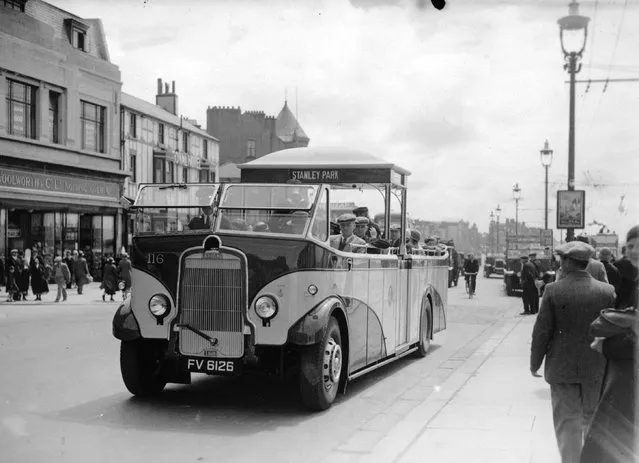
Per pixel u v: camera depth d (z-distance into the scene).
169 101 55.00
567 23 12.06
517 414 6.94
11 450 5.71
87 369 9.71
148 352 7.88
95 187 34.53
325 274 7.41
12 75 29.31
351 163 10.19
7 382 8.71
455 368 10.53
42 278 24.34
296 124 81.56
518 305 24.67
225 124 75.31
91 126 35.12
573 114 16.73
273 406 7.64
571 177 17.30
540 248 38.91
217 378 9.38
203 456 5.65
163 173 48.00
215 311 7.18
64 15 33.69
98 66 35.16
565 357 4.95
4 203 28.16
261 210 7.34
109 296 27.09
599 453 4.02
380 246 10.05
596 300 4.91
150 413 7.17
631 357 3.97
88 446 5.89
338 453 5.70
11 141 29.00
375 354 9.12
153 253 7.39
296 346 7.58
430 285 12.31
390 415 7.21
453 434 6.16
